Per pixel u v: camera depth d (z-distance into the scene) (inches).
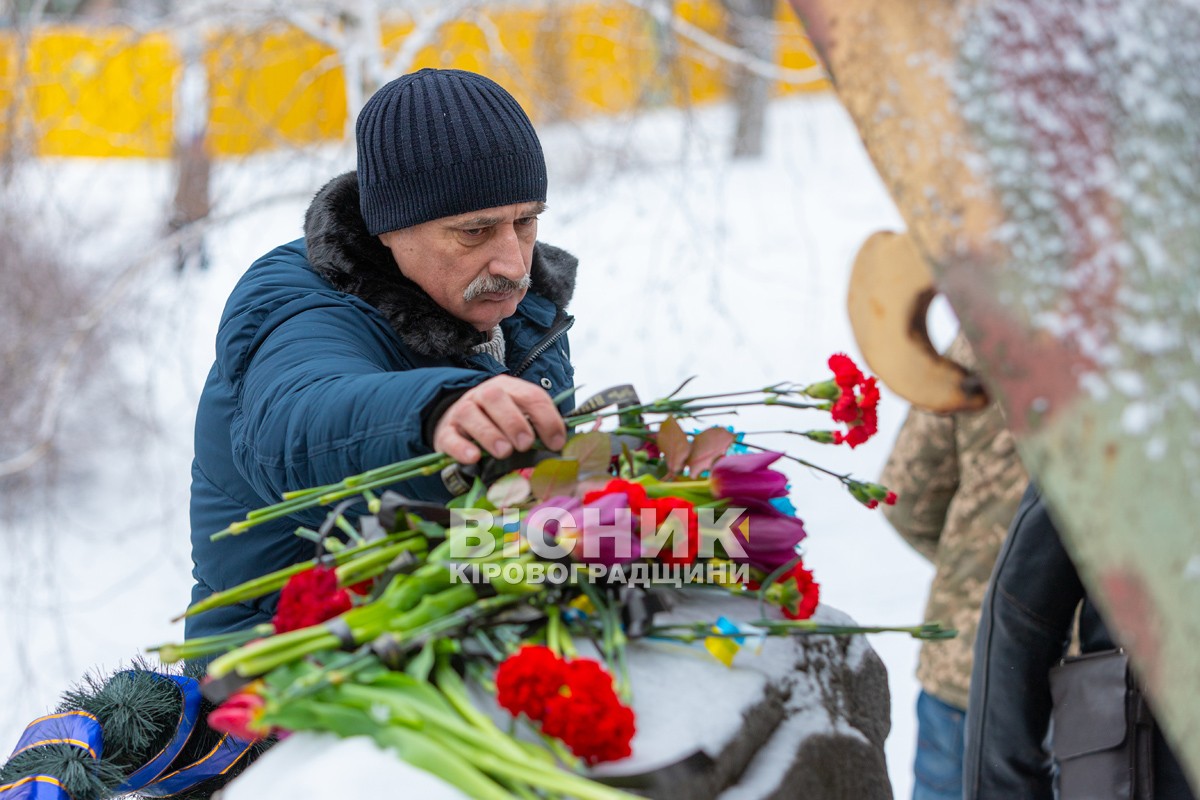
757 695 37.7
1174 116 26.4
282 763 33.2
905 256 29.4
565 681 33.0
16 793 50.1
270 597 60.3
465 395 42.8
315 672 33.8
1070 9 26.6
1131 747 54.3
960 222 25.3
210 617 61.3
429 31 160.1
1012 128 25.3
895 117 26.3
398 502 39.4
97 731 54.0
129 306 157.6
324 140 164.7
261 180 158.9
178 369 198.7
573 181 169.6
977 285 25.0
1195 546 24.2
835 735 39.4
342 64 159.5
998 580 59.1
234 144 166.1
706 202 282.7
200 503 61.7
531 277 69.8
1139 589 23.9
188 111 164.2
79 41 163.9
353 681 34.1
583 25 175.5
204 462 60.8
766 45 181.5
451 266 60.2
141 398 182.4
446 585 37.4
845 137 391.5
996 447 82.4
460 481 43.2
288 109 161.8
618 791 32.8
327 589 37.2
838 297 275.7
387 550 39.4
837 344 248.8
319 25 163.2
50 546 148.9
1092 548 24.0
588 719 32.3
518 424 41.5
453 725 32.7
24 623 158.4
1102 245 25.0
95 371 165.8
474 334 61.7
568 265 72.5
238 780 33.4
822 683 41.7
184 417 210.4
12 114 151.4
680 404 45.3
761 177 353.4
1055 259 24.8
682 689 37.2
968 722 62.0
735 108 249.9
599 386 223.8
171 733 56.0
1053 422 24.2
